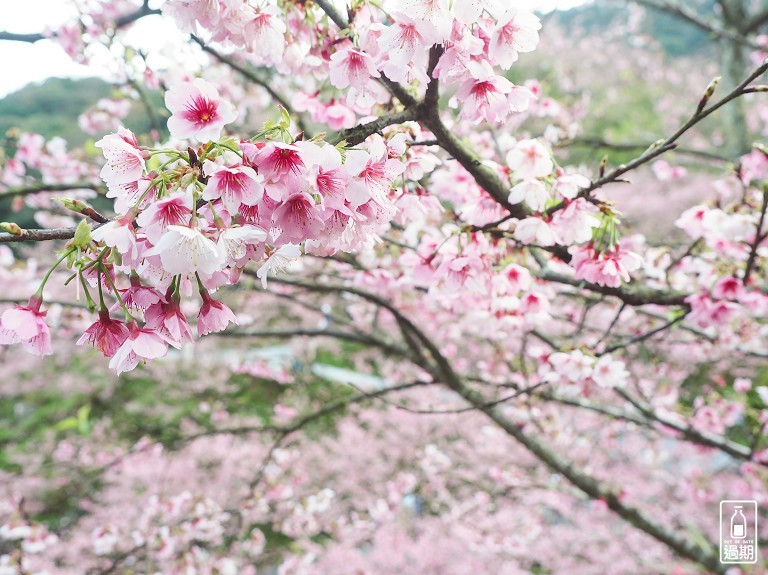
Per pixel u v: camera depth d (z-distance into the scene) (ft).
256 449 26.61
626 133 39.65
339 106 6.09
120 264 2.92
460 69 4.20
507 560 24.88
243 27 4.18
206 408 28.89
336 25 4.98
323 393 30.76
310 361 32.78
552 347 10.46
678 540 11.30
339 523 24.22
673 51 53.06
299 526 22.08
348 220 3.50
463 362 19.24
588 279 5.60
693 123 4.68
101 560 23.36
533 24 4.12
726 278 6.63
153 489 26.66
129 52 9.77
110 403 38.22
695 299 6.60
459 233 5.81
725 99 4.47
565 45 50.24
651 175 37.37
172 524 16.56
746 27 19.53
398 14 3.71
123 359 2.98
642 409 11.30
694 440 10.96
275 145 2.96
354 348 36.78
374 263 9.24
